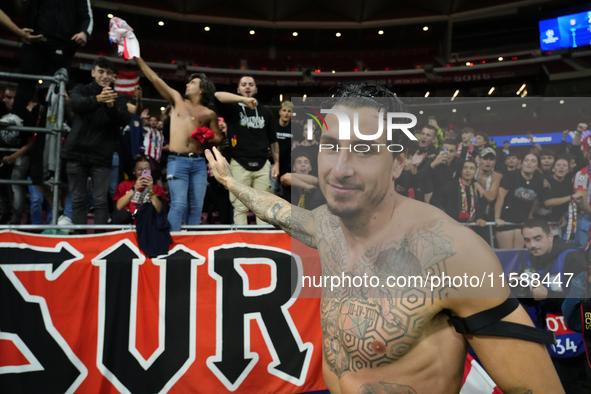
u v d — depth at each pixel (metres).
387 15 26.88
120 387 2.25
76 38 3.57
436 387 0.71
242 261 2.51
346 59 28.06
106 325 2.30
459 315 0.68
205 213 5.27
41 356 2.20
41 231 2.83
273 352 2.43
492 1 25.17
